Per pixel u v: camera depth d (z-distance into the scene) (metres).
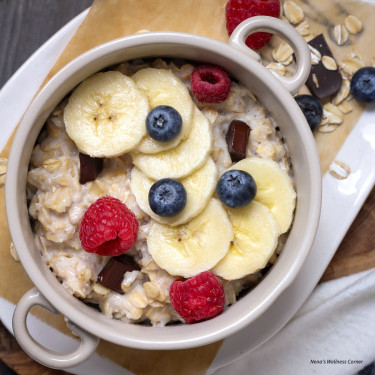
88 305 0.38
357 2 0.41
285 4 0.41
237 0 0.39
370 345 0.44
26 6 0.43
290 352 0.45
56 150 0.37
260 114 0.37
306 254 0.34
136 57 0.36
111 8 0.40
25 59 0.43
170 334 0.34
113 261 0.36
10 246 0.40
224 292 0.36
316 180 0.34
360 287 0.43
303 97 0.41
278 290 0.34
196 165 0.35
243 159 0.36
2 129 0.39
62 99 0.36
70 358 0.35
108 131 0.36
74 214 0.36
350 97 0.41
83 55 0.34
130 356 0.41
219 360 0.41
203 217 0.36
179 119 0.35
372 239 0.43
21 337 0.34
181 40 0.34
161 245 0.36
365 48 0.41
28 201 0.38
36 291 0.35
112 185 0.37
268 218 0.36
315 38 0.41
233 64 0.35
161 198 0.34
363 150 0.41
